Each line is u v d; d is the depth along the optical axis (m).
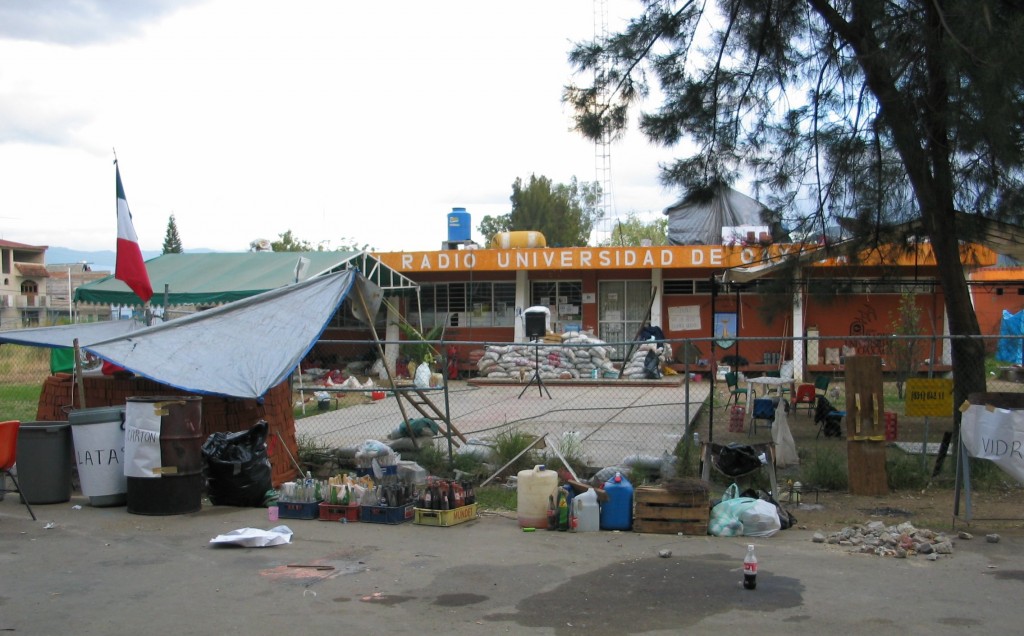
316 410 17.39
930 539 7.38
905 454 11.23
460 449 11.02
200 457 8.88
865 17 10.02
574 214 64.81
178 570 6.66
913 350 20.42
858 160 11.22
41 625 5.42
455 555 7.11
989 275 24.83
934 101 9.71
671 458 10.17
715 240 27.94
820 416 13.73
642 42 12.09
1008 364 24.72
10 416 15.76
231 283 20.22
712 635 5.24
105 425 8.94
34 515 8.49
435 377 23.12
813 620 5.50
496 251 26.45
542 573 6.59
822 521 8.31
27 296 63.75
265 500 9.09
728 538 7.68
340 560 6.95
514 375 24.19
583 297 27.56
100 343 9.52
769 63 11.85
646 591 6.12
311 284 11.22
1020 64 8.38
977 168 10.19
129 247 12.53
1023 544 7.37
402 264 26.95
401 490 8.44
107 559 6.96
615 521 8.04
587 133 12.42
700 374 25.41
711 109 12.03
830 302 12.48
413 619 5.55
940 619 5.50
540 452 10.89
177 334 10.02
